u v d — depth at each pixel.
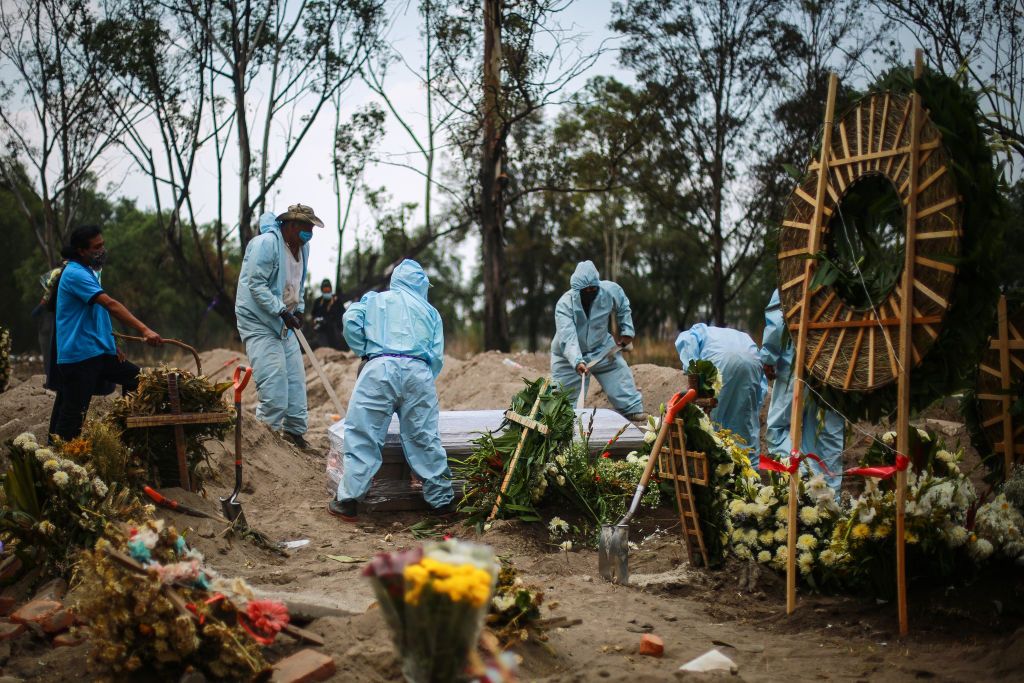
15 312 41.22
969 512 5.38
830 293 5.20
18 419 9.23
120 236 44.97
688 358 9.09
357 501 7.48
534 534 6.88
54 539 5.25
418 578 3.12
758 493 5.77
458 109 22.84
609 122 25.88
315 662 4.04
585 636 4.66
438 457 7.51
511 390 13.53
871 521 5.16
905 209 4.83
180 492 6.36
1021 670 4.11
